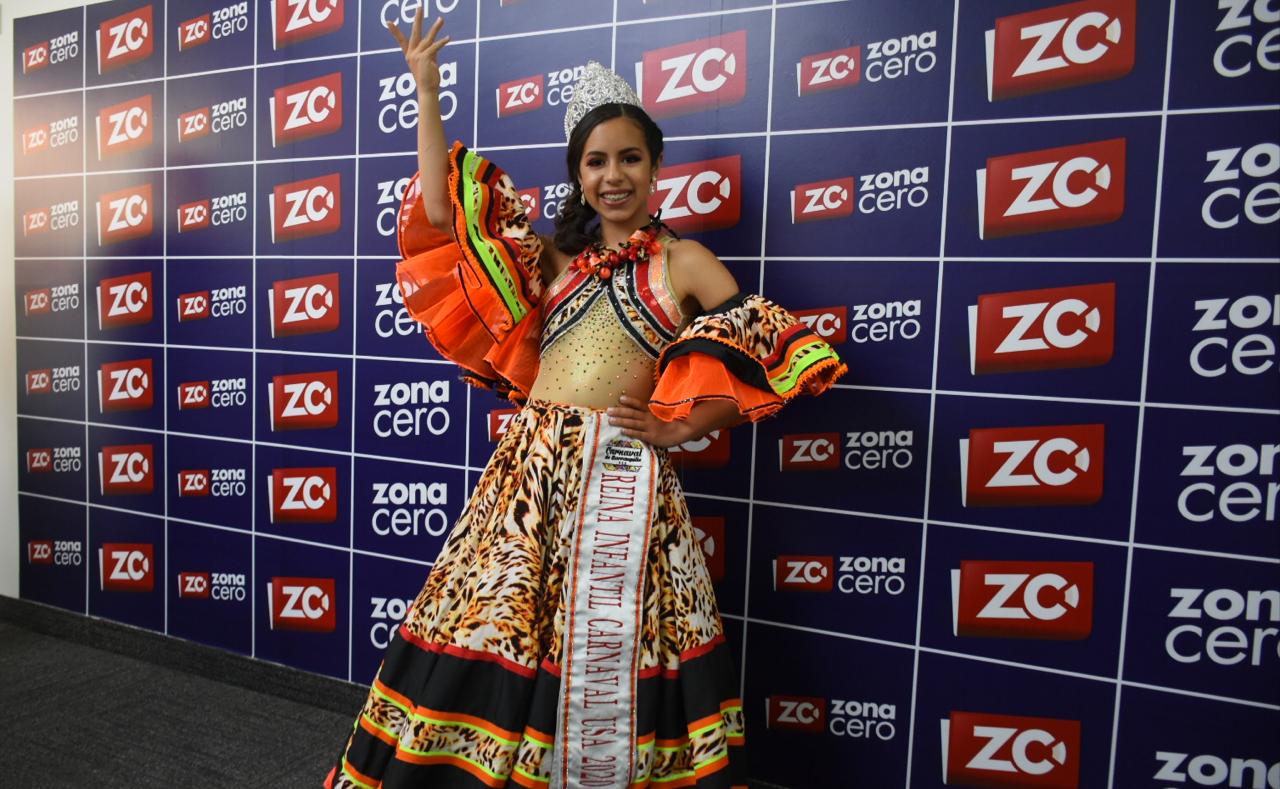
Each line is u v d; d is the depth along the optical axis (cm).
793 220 167
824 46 163
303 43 213
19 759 186
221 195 228
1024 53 150
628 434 134
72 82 249
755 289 171
